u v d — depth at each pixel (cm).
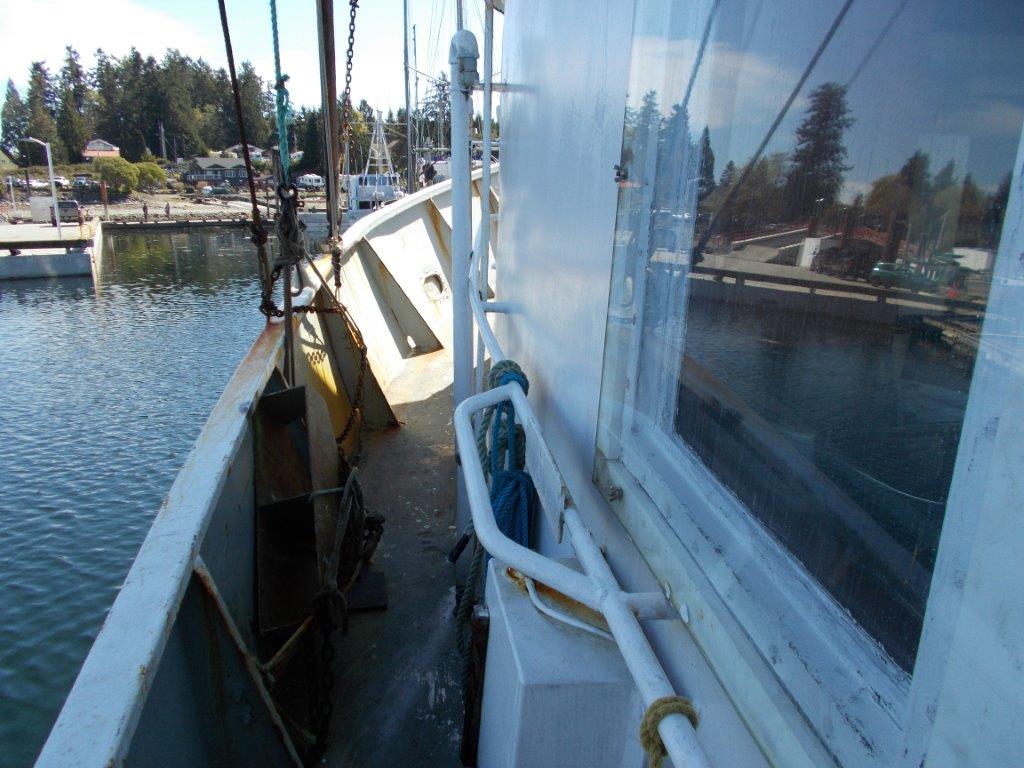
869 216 71
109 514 1303
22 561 1170
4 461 1462
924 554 64
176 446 1562
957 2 59
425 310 805
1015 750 50
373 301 727
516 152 301
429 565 357
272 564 282
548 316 218
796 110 83
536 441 169
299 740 237
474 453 176
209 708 188
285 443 335
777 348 88
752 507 95
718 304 104
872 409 70
